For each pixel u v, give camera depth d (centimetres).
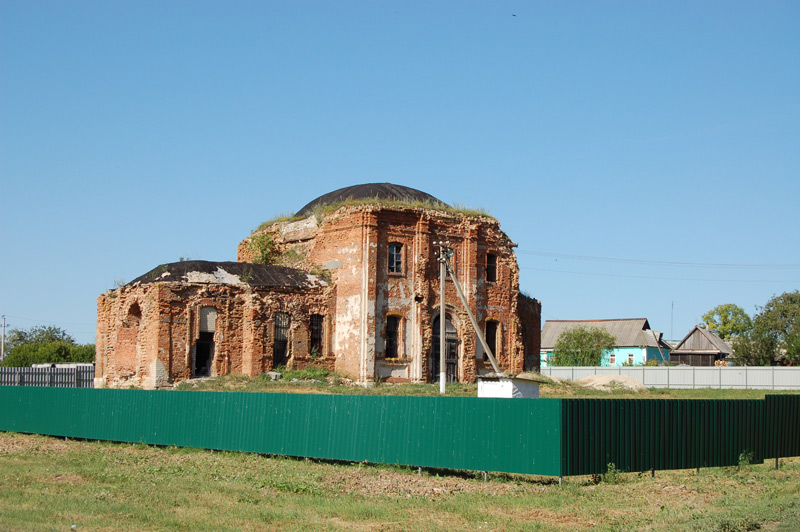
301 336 4672
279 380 4388
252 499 1933
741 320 10600
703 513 1773
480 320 5131
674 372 6266
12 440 3294
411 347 4838
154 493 1986
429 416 2298
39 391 3512
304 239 5128
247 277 4597
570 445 2083
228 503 1891
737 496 2009
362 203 4812
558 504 1905
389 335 4797
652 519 1741
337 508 1844
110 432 3170
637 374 6388
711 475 2320
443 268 4191
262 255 5275
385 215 4816
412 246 4906
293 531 1630
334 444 2494
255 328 4494
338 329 4791
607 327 9581
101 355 4919
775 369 5897
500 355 5206
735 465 2480
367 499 1966
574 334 8575
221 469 2394
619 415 2192
